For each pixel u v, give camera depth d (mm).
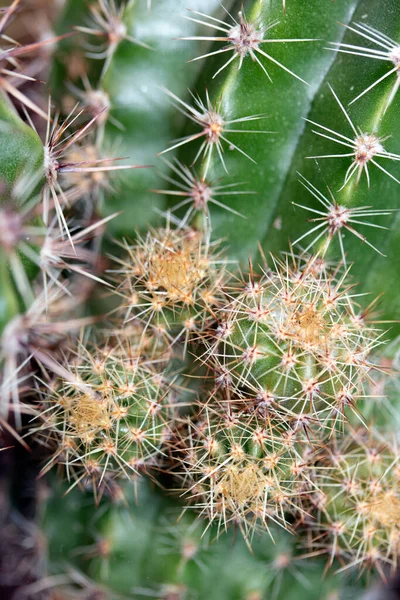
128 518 201
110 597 200
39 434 204
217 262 200
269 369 183
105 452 189
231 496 185
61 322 200
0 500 227
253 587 201
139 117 210
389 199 196
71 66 222
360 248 201
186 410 201
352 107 191
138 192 212
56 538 207
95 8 220
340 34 197
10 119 178
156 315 197
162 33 208
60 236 198
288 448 186
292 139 201
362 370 192
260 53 192
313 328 183
